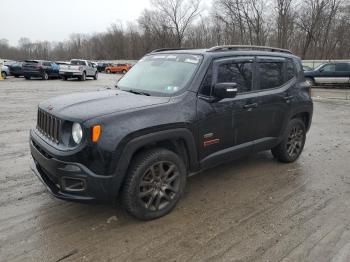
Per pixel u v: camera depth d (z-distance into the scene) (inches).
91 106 149.8
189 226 151.7
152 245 137.1
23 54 4645.7
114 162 138.0
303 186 198.8
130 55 3572.8
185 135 159.8
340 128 371.6
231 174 214.8
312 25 2020.2
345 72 915.4
